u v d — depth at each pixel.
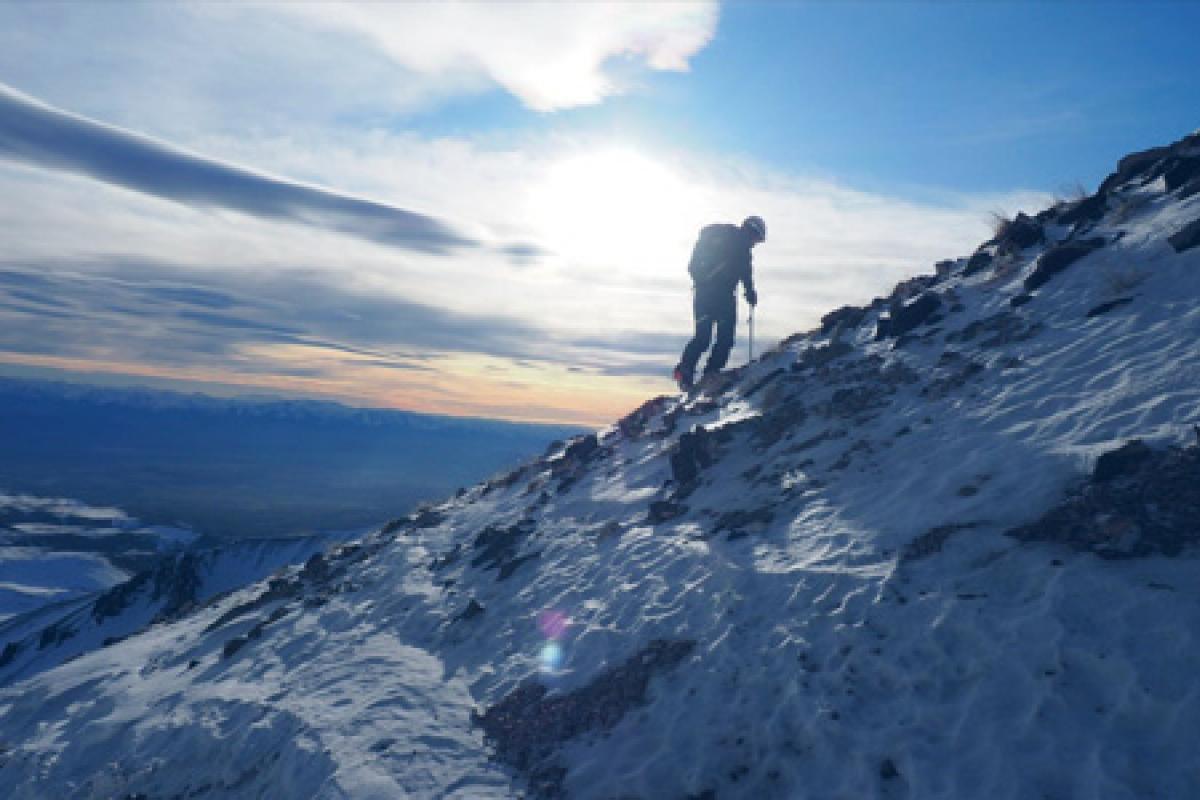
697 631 8.05
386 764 7.61
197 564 163.62
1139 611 5.75
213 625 16.14
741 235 17.78
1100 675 5.44
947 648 6.26
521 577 11.87
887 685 6.25
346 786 7.33
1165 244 10.62
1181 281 9.73
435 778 7.32
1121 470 7.10
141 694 12.67
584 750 7.19
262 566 171.62
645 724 7.15
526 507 15.81
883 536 8.01
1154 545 6.26
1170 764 4.72
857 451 10.25
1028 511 7.28
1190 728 4.85
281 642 12.67
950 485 8.31
